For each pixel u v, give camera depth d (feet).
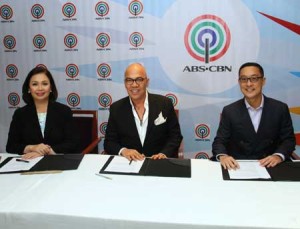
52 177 5.50
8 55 10.55
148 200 4.59
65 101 10.50
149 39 9.74
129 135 7.55
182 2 9.42
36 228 4.32
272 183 5.10
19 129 7.67
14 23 10.32
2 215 4.32
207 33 9.47
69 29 10.09
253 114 7.10
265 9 9.14
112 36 9.91
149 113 7.60
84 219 4.16
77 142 7.81
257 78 6.73
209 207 4.34
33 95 7.54
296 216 4.05
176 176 5.48
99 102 10.34
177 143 7.64
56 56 10.30
